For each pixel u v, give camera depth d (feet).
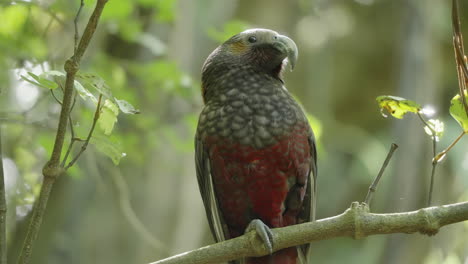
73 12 35.60
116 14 34.73
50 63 33.86
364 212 20.54
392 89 72.18
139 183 42.75
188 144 38.01
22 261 19.51
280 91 27.40
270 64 29.04
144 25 44.60
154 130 38.55
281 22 56.03
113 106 20.06
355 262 69.46
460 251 52.03
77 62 18.24
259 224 22.13
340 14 70.13
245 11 54.85
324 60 69.05
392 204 58.34
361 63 71.67
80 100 34.30
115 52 45.68
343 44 70.90
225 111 26.63
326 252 71.72
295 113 26.91
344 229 20.65
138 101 39.11
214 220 27.09
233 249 21.72
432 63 60.70
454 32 20.68
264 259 26.96
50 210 42.65
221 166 26.68
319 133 34.96
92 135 20.57
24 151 37.42
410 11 61.41
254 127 26.23
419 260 57.52
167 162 43.16
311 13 62.90
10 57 34.35
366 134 73.00
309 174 27.96
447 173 59.82
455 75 68.03
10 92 34.32
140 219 42.42
